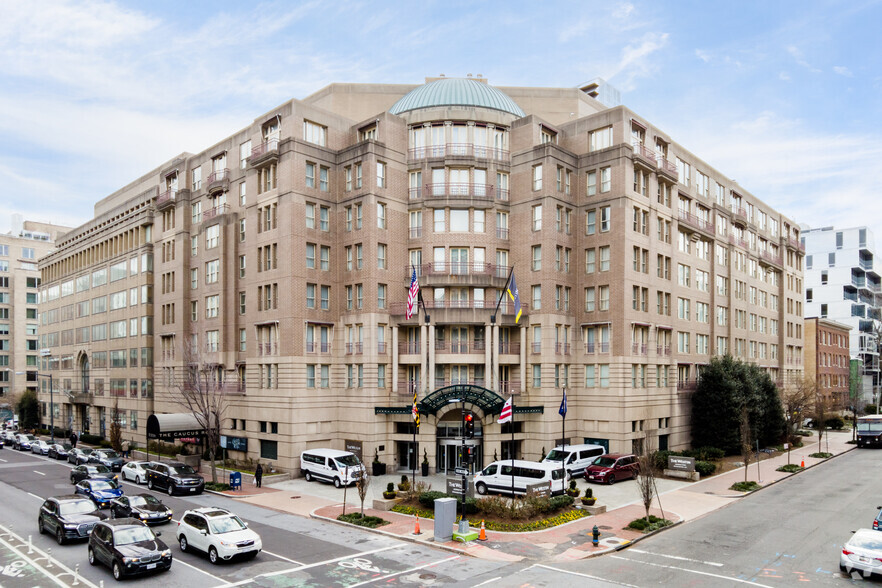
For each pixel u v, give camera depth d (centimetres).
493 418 4547
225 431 5200
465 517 2844
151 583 2280
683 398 5544
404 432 4712
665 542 2777
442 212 4938
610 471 4134
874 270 11612
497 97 5366
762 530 2975
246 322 5097
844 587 2206
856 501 3619
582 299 5044
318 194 4897
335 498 3775
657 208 5259
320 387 4769
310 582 2270
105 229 7431
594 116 5125
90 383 7681
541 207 4888
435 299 4881
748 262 7075
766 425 5938
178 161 6303
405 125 5078
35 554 2680
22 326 11825
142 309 6519
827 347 9350
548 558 2538
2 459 5919
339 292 4944
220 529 2573
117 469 5031
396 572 2377
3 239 11969
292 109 4794
